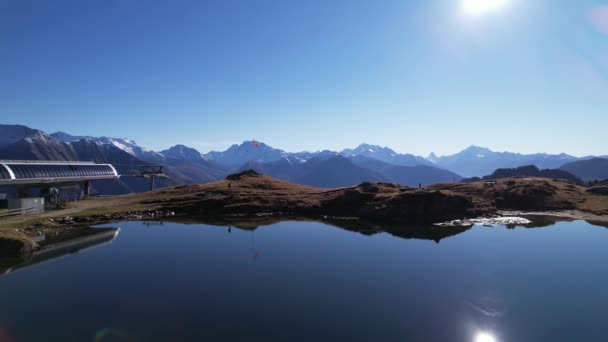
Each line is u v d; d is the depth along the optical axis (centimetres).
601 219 9350
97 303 3444
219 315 3192
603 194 11950
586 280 4297
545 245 6253
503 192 11812
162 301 3503
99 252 5597
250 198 11194
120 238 6738
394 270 4656
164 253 5547
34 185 10675
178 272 4509
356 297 3675
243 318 3134
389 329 2966
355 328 2972
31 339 2723
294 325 3009
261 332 2878
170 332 2858
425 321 3138
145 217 9381
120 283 4053
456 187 13238
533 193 11488
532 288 4009
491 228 8150
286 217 9725
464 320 3161
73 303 3444
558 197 11475
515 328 3031
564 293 3859
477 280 4259
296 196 11688
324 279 4253
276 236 7069
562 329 3025
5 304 3409
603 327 3047
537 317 3253
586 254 5588
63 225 7994
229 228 7469
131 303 3450
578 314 3319
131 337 2770
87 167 12575
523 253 5650
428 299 3647
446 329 2997
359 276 4384
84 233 7162
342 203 10419
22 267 4734
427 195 9675
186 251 5691
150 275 4375
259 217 9725
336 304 3484
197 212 10231
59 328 2906
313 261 5091
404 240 6700
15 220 7400
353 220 9244
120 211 9438
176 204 10575
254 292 3794
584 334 2922
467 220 9088
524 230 7881
